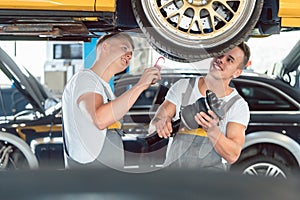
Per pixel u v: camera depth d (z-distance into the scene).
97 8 3.18
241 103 2.96
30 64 6.04
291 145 5.01
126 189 0.60
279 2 3.38
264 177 0.63
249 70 5.29
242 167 4.98
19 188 0.59
